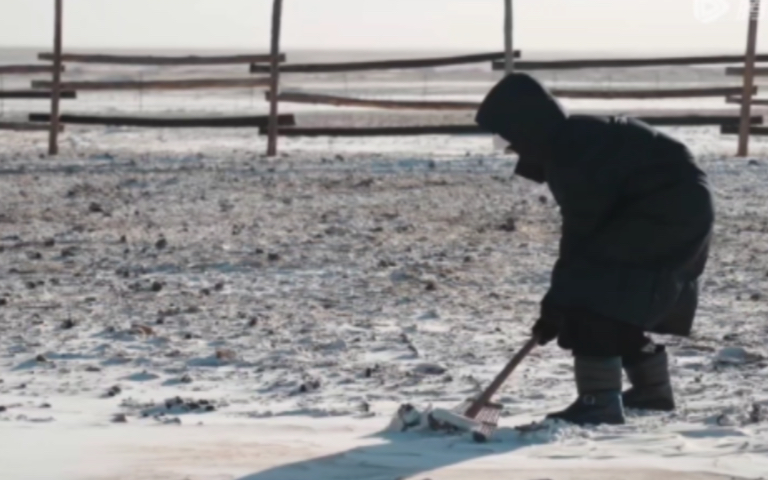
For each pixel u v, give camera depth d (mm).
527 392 16125
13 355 18969
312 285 25469
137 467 11633
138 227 33688
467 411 13250
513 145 13312
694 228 13156
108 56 53250
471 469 11492
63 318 22000
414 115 118312
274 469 11547
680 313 13578
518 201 39125
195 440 12812
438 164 49344
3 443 12656
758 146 63750
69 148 60344
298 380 17047
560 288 13320
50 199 39312
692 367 17875
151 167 48344
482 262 28281
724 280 26219
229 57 52969
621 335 13352
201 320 21719
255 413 14719
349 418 14336
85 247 30344
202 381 17109
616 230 13164
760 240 31953
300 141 68375
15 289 24953
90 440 12844
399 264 28000
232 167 48312
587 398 13539
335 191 41500
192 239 31562
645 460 11805
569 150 13125
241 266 27688
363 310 22844
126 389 16531
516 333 20812
